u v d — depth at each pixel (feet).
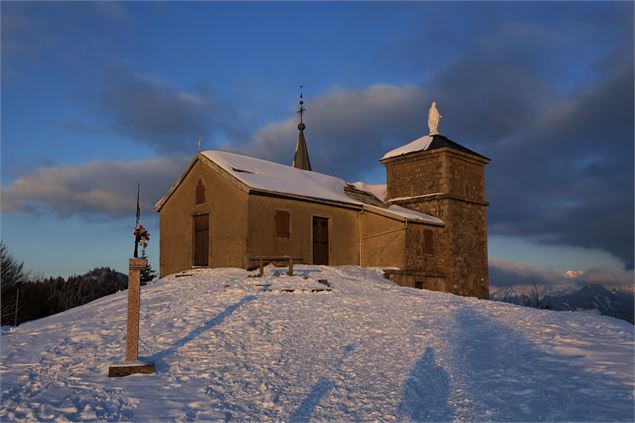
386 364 33.35
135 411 24.84
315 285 59.77
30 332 44.50
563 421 22.36
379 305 52.11
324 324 43.96
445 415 24.04
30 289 120.88
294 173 89.30
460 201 94.99
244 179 73.00
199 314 46.73
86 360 34.99
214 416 24.34
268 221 73.77
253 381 30.04
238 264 71.77
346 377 30.71
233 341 38.63
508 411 24.09
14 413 24.32
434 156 95.35
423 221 85.51
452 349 36.63
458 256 92.32
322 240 81.10
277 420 23.99
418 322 45.42
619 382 27.45
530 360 32.91
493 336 40.29
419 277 84.53
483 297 96.32
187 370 32.30
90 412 24.50
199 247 78.38
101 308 55.72
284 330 41.70
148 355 35.55
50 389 28.40
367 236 85.81
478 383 28.78
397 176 100.68
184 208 80.59
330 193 85.05
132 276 33.65
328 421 23.79
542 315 49.65
